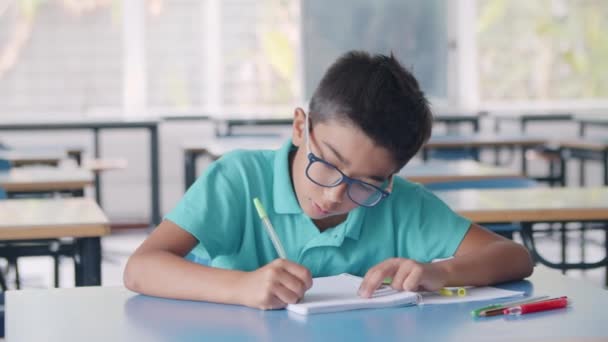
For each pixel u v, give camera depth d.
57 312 1.32
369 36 7.83
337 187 1.40
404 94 1.40
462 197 2.83
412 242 1.66
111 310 1.33
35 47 7.41
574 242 6.01
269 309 1.31
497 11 8.08
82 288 1.48
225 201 1.59
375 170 1.39
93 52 7.52
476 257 1.50
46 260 5.63
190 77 7.70
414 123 1.40
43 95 7.45
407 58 7.92
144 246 1.50
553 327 1.21
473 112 7.70
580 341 1.14
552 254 5.62
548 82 8.16
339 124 1.37
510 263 1.52
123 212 7.56
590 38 8.15
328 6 7.76
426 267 1.41
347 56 1.45
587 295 1.43
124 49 7.57
